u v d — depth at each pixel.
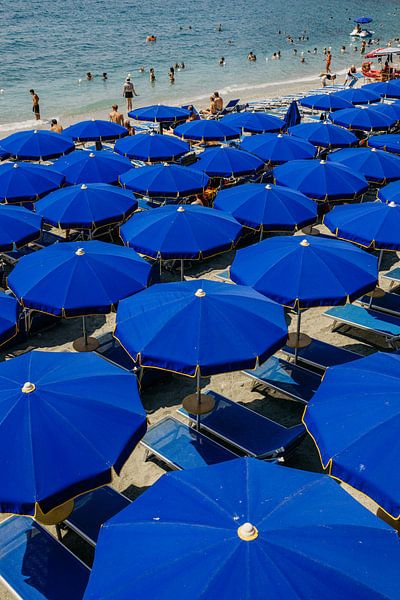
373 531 3.51
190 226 8.66
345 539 3.38
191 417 6.84
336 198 10.84
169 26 67.62
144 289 7.19
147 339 5.66
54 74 39.84
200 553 3.21
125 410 4.86
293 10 89.69
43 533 5.16
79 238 12.09
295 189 10.89
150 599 3.04
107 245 7.98
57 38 56.47
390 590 3.13
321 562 3.16
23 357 5.51
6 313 6.45
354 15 86.69
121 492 6.29
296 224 9.48
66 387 4.90
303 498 3.72
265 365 7.67
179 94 33.69
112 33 60.97
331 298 6.62
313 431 4.79
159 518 3.62
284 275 6.85
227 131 16.06
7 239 8.91
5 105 30.45
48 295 6.86
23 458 4.31
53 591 4.64
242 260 7.41
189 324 5.74
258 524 3.38
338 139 15.19
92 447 4.46
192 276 10.94
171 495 3.85
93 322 9.61
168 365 5.52
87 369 5.29
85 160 12.67
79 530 5.27
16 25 64.19
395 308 9.05
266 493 3.75
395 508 4.06
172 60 46.62
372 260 7.29
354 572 3.16
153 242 8.48
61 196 10.23
